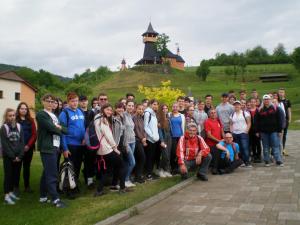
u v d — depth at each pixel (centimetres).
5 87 3897
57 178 768
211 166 1055
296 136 2188
